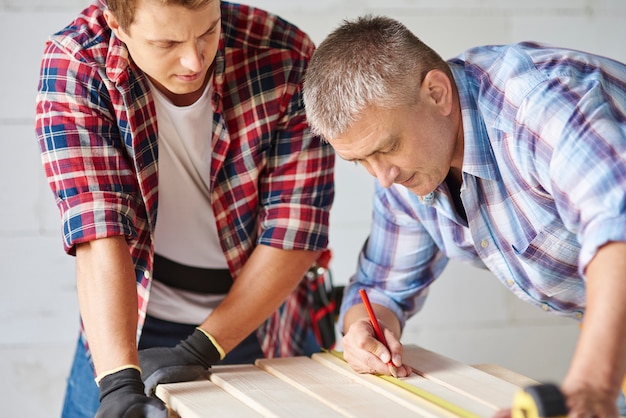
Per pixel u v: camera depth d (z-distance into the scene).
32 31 2.66
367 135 1.31
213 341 1.60
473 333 3.00
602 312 1.05
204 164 1.71
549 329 3.04
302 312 1.96
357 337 1.52
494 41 2.90
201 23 1.36
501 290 3.00
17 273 2.74
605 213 1.10
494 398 1.34
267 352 1.90
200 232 1.80
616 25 2.97
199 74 1.43
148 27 1.34
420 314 2.97
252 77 1.66
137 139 1.57
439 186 1.50
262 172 1.72
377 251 1.76
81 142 1.54
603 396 1.00
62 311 2.78
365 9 2.82
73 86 1.54
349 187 2.88
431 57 1.38
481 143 1.40
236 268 1.79
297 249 1.68
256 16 1.69
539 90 1.27
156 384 1.51
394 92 1.30
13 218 2.72
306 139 1.68
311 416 1.27
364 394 1.39
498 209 1.46
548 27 2.93
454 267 2.97
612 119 1.18
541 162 1.26
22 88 2.68
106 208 1.52
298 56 1.69
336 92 1.31
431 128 1.35
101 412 1.35
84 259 1.53
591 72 1.29
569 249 1.45
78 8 2.69
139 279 1.68
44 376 2.78
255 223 1.76
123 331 1.46
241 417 1.30
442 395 1.37
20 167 2.70
